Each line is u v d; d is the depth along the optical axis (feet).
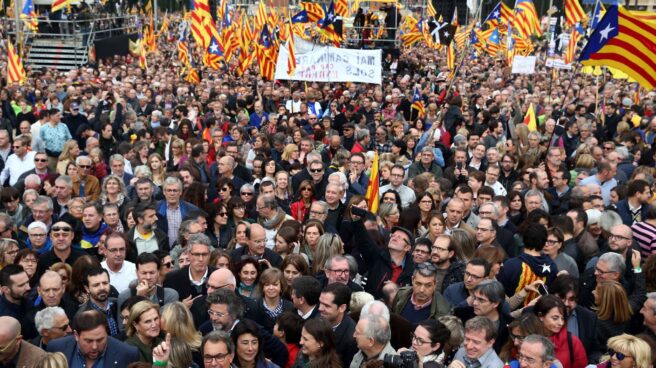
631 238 27.86
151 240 32.55
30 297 26.55
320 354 20.47
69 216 32.78
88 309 22.07
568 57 83.97
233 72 111.75
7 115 64.23
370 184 34.06
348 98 78.43
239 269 26.78
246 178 44.09
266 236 32.91
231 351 19.43
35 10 130.72
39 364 18.76
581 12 82.48
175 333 21.53
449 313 24.16
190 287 26.63
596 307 25.27
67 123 57.77
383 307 20.54
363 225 28.55
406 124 61.93
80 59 128.16
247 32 95.04
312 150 47.03
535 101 76.18
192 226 31.01
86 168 40.78
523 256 26.71
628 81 106.83
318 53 70.08
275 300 25.05
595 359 23.22
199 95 79.97
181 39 102.73
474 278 23.66
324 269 27.07
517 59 87.15
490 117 61.87
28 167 45.44
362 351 20.68
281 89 78.38
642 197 36.06
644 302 23.20
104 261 29.55
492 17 113.50
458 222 32.60
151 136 54.65
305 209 37.93
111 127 55.72
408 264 28.32
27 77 93.20
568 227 31.12
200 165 45.83
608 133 68.08
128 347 20.90
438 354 20.54
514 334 20.99
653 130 59.62
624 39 32.40
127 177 43.06
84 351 20.27
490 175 41.24
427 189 36.50
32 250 28.53
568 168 50.67
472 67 130.62
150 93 81.10
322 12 100.22
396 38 129.49
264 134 51.26
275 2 159.94
